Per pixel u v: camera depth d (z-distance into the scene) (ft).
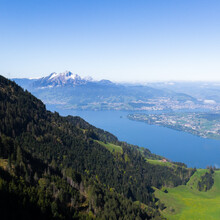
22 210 253.03
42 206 275.80
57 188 342.44
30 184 319.47
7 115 595.88
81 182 416.05
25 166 351.05
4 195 258.37
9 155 361.51
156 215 490.49
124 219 372.17
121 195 496.64
